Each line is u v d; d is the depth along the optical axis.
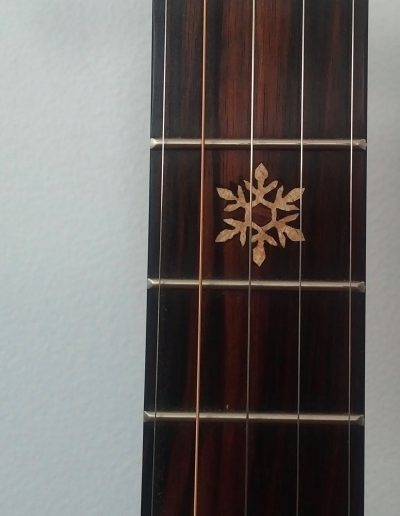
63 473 0.18
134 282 0.18
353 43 0.14
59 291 0.18
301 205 0.14
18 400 0.18
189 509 0.14
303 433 0.14
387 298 0.18
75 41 0.18
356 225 0.14
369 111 0.18
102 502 0.18
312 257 0.14
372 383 0.18
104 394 0.18
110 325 0.18
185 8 0.14
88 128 0.18
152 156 0.14
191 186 0.14
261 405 0.14
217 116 0.14
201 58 0.14
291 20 0.14
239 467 0.14
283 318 0.14
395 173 0.18
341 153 0.14
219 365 0.14
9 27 0.18
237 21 0.14
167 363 0.14
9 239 0.18
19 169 0.18
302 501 0.14
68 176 0.18
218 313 0.14
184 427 0.14
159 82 0.14
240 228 0.14
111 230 0.18
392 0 0.18
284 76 0.14
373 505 0.18
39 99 0.18
